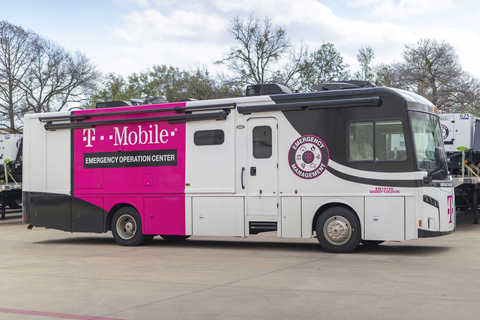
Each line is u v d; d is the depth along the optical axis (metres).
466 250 9.69
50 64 42.16
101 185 11.59
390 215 9.02
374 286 6.45
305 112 9.71
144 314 5.32
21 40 40.00
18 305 5.84
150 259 9.28
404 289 6.25
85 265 8.70
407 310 5.24
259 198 9.99
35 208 12.33
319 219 9.55
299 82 38.59
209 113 10.45
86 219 11.75
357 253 9.42
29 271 8.15
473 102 45.59
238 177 10.20
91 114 11.72
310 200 9.60
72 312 5.48
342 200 9.38
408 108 9.04
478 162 16.03
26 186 12.45
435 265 7.98
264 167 9.98
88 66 43.75
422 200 8.86
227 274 7.52
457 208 15.21
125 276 7.54
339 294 6.04
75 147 11.91
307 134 9.67
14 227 17.39
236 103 10.27
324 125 9.56
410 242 11.16
